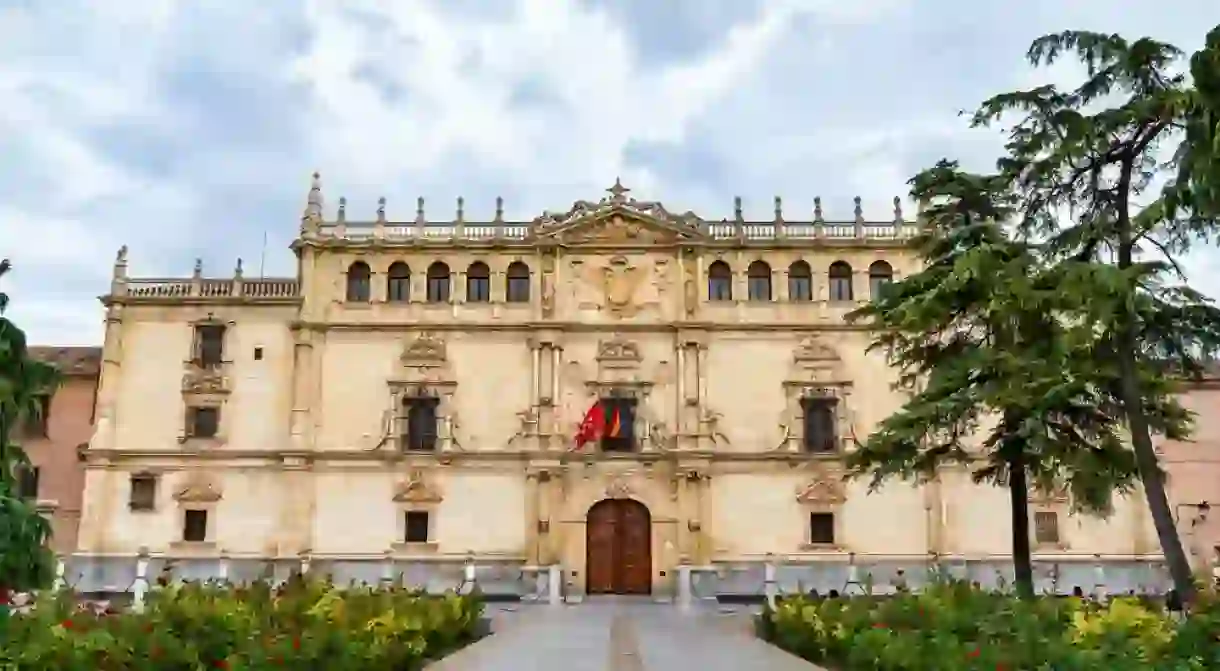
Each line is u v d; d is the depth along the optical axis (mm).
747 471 67438
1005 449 35688
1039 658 22000
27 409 27891
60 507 69500
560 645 35156
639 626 43500
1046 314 32938
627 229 70562
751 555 66250
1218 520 66750
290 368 69062
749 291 70188
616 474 67562
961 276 33656
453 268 70375
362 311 69750
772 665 29484
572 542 66875
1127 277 30250
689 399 68125
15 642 18594
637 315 69688
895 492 66875
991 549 65938
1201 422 68375
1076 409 34188
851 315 40531
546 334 69000
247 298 69625
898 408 68000
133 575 65438
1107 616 24625
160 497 67312
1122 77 33438
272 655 22500
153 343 69438
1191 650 21188
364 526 66938
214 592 27875
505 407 68500
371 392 68812
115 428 68000
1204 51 25766
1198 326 32781
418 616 31484
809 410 68500
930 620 27578
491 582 64875
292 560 66000
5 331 27469
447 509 67188
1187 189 28438
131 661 19469
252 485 67500
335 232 70812
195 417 68562
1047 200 35844
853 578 62469
